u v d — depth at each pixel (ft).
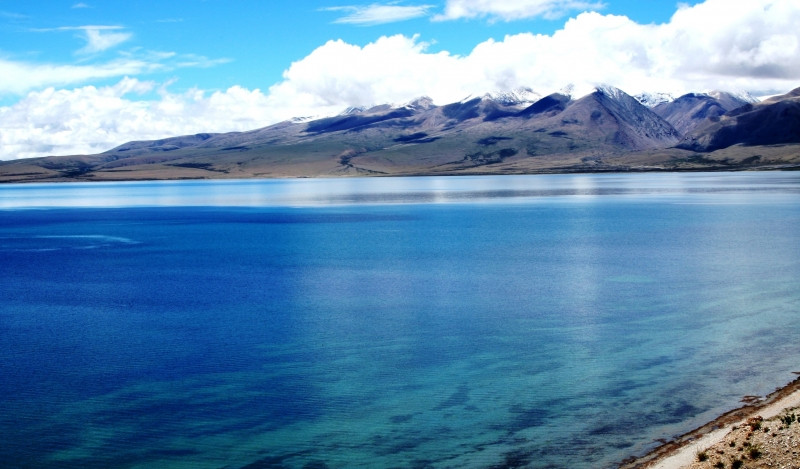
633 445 119.24
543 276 284.41
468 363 167.84
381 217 606.55
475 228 491.72
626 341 184.24
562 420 131.64
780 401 132.98
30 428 131.54
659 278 274.16
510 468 113.29
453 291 255.29
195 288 267.80
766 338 183.11
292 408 140.36
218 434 128.26
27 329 204.03
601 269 299.58
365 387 151.84
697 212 585.22
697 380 151.12
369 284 272.10
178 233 496.23
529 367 163.94
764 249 351.46
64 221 620.90
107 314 223.10
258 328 202.90
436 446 122.11
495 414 135.64
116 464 116.98
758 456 104.99
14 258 364.79
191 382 156.15
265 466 115.96
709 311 215.31
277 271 307.78
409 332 196.75
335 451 121.08
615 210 630.74
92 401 144.77
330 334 195.31
